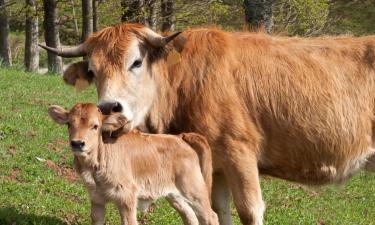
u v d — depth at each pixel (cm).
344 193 1384
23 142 1354
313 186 969
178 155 863
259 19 1766
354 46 956
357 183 1459
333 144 927
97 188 803
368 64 941
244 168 888
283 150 927
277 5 2511
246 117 905
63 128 1516
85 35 3112
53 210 988
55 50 890
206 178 878
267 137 923
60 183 1130
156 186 853
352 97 929
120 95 838
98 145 790
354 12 3859
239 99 905
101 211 817
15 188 1058
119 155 812
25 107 1705
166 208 1080
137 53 862
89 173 795
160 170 854
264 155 931
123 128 824
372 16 3844
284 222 1130
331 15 3759
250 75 916
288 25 2464
